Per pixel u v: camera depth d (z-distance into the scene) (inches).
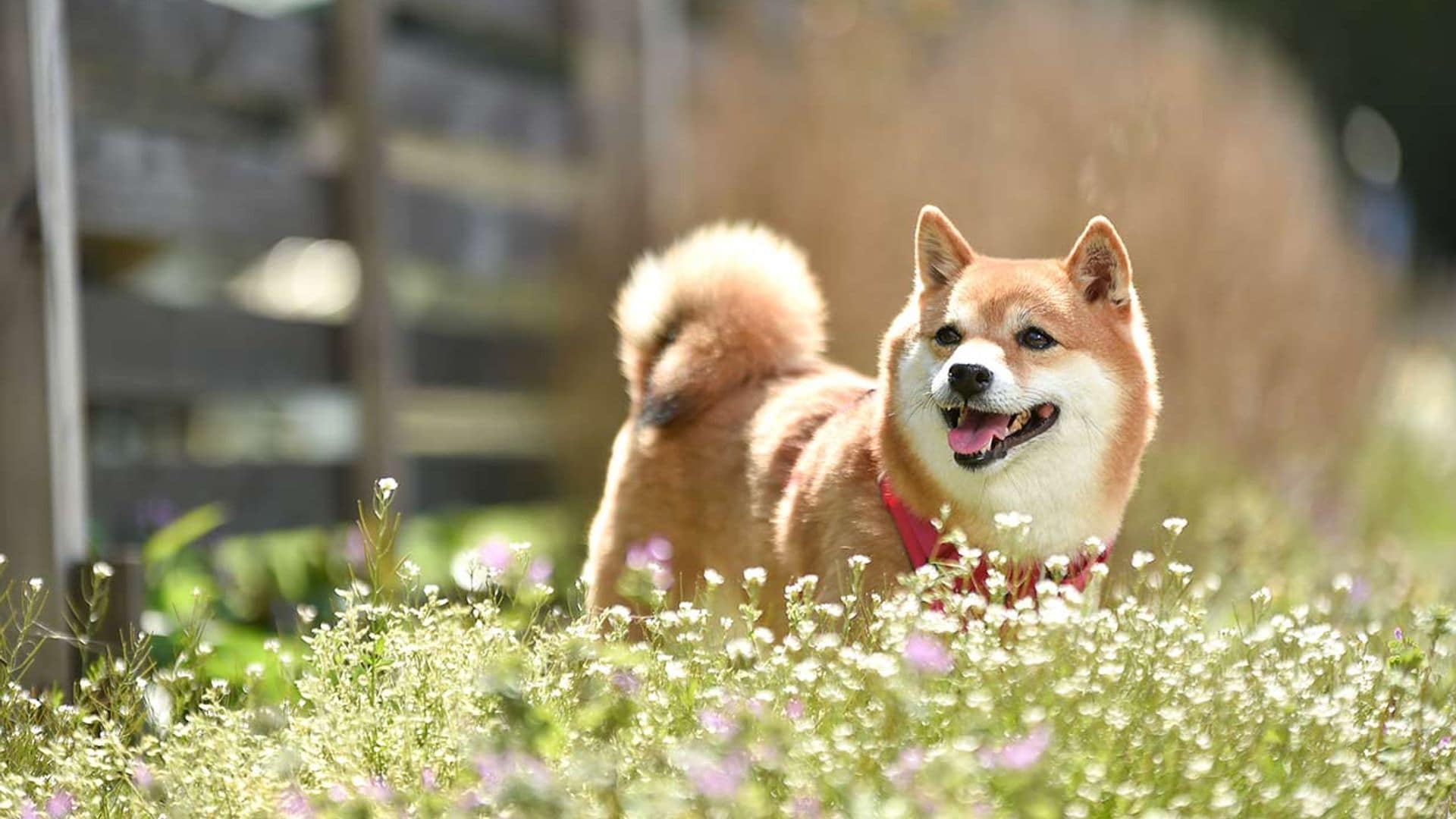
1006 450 209.9
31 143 229.6
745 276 252.8
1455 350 804.0
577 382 428.8
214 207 328.5
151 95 354.6
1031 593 214.1
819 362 257.8
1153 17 483.2
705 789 142.6
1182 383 425.1
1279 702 164.9
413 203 385.1
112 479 311.3
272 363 346.0
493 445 449.7
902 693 155.9
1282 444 450.0
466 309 466.0
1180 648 173.8
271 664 221.6
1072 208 418.3
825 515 220.4
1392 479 508.4
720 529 238.7
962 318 214.1
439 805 154.3
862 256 408.5
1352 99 1375.5
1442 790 168.9
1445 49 1334.9
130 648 228.2
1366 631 216.1
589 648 177.8
